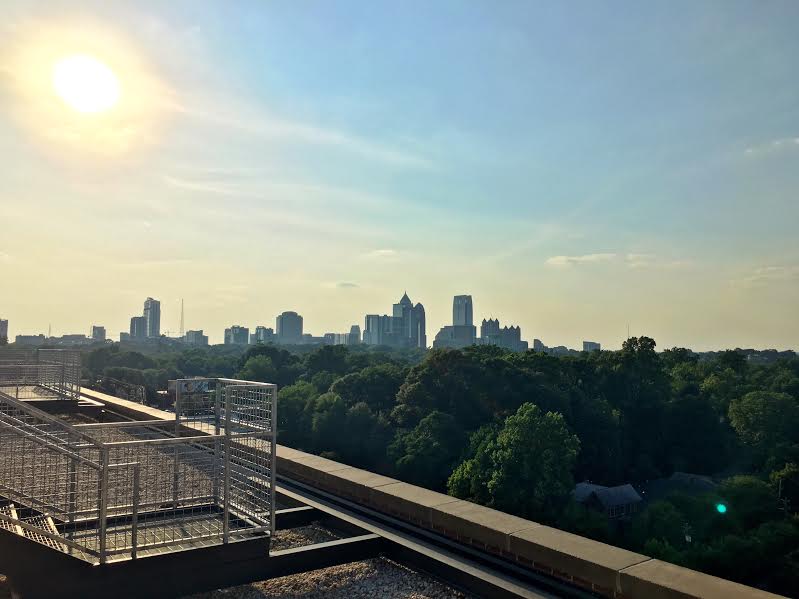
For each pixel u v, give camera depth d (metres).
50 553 6.84
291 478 12.16
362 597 7.36
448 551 8.21
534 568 7.39
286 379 87.88
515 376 58.47
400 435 54.22
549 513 37.16
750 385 78.19
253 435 7.85
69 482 8.04
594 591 6.73
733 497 43.16
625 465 59.56
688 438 62.62
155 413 16.17
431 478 48.12
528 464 37.84
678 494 44.88
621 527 42.75
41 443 7.20
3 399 8.06
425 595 7.39
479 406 57.22
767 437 61.22
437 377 59.47
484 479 39.41
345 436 58.22
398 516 9.47
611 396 65.44
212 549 7.30
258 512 8.66
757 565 35.06
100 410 17.88
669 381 71.00
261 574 7.66
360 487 10.31
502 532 7.77
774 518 41.81
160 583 7.01
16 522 7.02
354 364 89.25
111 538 7.57
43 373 20.75
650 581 6.22
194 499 8.84
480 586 7.24
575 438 39.94
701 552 35.31
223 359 114.62
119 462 9.59
